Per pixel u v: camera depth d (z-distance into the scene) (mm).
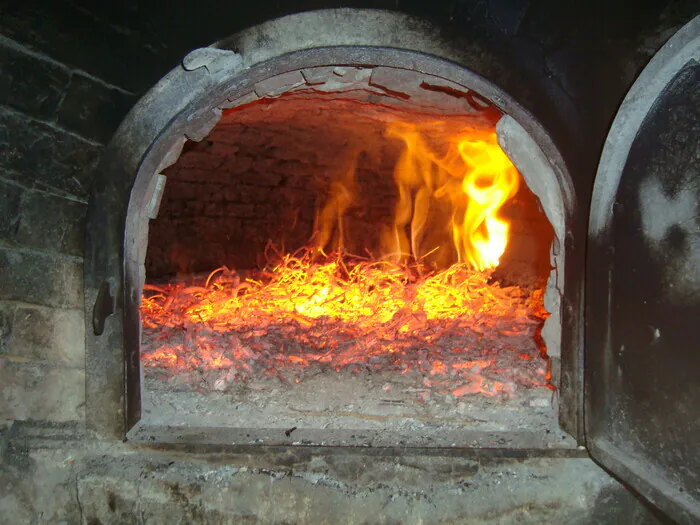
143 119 1852
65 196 1867
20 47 1798
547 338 2072
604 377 1780
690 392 1438
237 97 1931
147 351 2664
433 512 1879
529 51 1830
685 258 1439
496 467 1892
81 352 1924
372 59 1882
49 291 1904
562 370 1991
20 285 1896
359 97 2512
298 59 1859
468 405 2193
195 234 4543
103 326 1897
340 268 4750
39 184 1854
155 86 1840
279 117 3439
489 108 2182
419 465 1893
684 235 1440
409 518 1876
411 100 2436
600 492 1892
